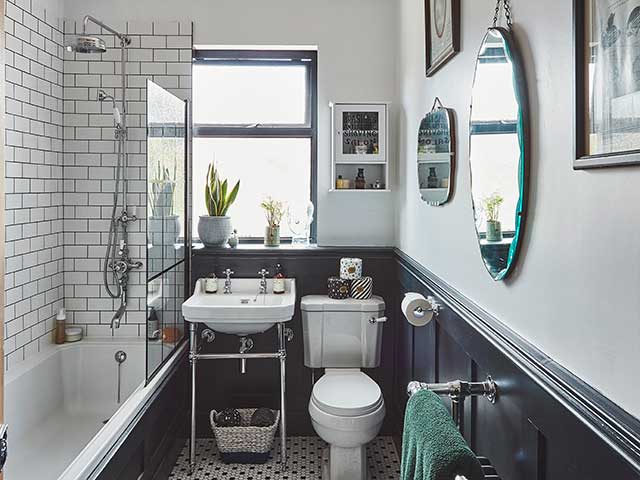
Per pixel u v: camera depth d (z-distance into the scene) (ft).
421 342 9.16
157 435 9.46
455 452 3.95
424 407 4.78
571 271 3.89
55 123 11.69
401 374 11.03
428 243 8.61
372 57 12.07
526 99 4.64
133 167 12.19
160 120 9.71
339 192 12.12
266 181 12.83
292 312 10.25
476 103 5.83
